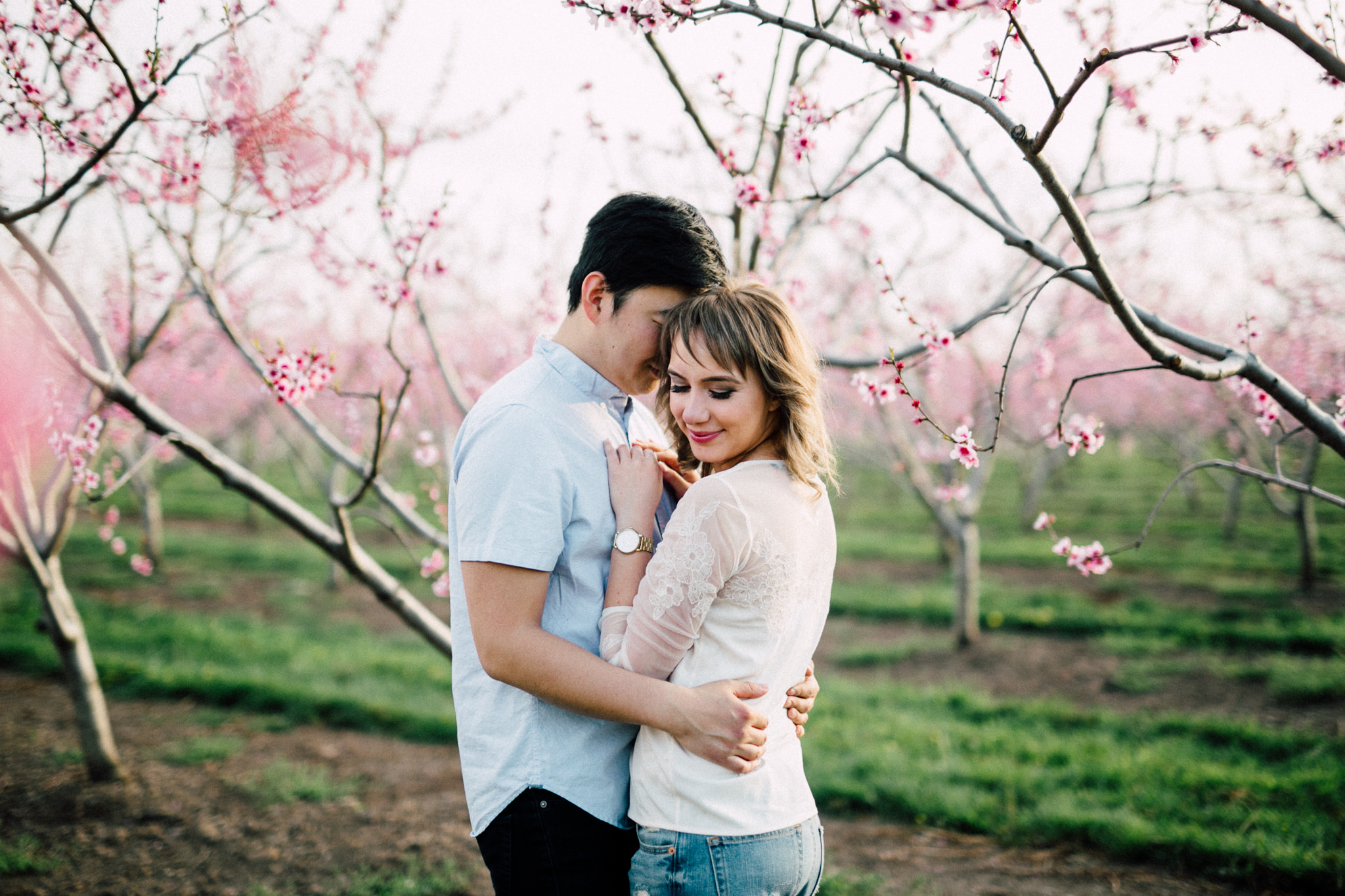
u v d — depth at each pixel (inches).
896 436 297.7
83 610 336.5
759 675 57.9
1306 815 152.1
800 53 99.4
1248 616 317.7
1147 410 557.0
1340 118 92.9
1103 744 195.9
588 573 60.1
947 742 199.8
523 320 220.2
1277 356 305.9
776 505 57.2
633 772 59.8
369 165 126.6
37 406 132.6
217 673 249.0
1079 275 80.4
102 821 156.8
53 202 81.3
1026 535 529.0
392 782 180.4
